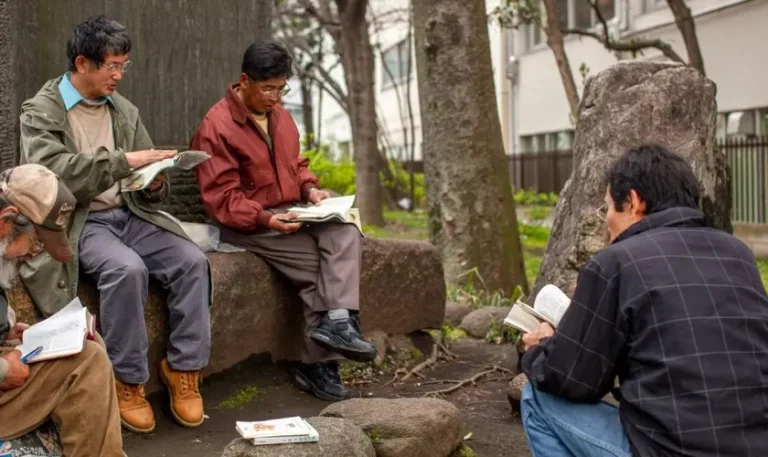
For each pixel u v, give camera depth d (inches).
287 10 926.4
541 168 797.2
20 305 147.5
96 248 159.3
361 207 679.1
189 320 168.6
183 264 168.2
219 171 187.9
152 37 213.3
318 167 767.7
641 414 109.2
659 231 112.5
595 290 111.0
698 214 114.0
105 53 160.4
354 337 182.5
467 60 344.2
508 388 204.8
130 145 170.7
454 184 344.8
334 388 193.8
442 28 344.5
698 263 109.1
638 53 675.4
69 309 123.0
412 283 238.1
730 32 581.6
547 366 113.7
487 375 220.1
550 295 129.0
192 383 171.2
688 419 104.0
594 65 736.3
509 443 169.8
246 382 194.5
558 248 204.7
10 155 184.4
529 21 600.1
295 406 187.8
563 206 209.6
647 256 109.6
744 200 542.0
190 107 222.2
